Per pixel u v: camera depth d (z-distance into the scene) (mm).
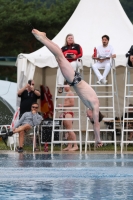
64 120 44562
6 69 118250
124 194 17797
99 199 16672
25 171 25766
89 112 24453
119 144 51656
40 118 43406
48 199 16656
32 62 46875
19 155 38844
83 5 52844
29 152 42875
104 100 52969
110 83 52469
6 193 18047
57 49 23797
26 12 113562
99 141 24812
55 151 44062
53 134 43688
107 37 44406
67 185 20266
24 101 44188
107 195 17562
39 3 122062
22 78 47000
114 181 21594
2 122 65375
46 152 42750
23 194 17781
